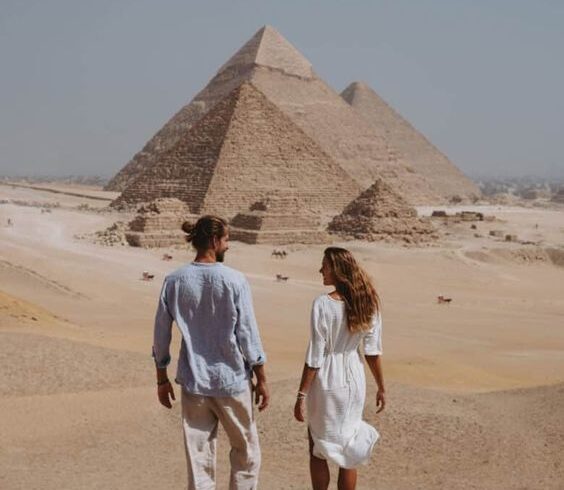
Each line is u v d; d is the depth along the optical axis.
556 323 63.41
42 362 24.34
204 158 186.00
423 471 16.05
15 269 71.88
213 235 11.12
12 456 16.39
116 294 67.25
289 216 124.56
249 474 11.04
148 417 19.73
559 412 19.20
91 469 15.62
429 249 118.62
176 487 14.30
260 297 71.75
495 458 16.53
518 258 118.06
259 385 11.05
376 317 11.85
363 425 11.88
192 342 10.73
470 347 48.69
